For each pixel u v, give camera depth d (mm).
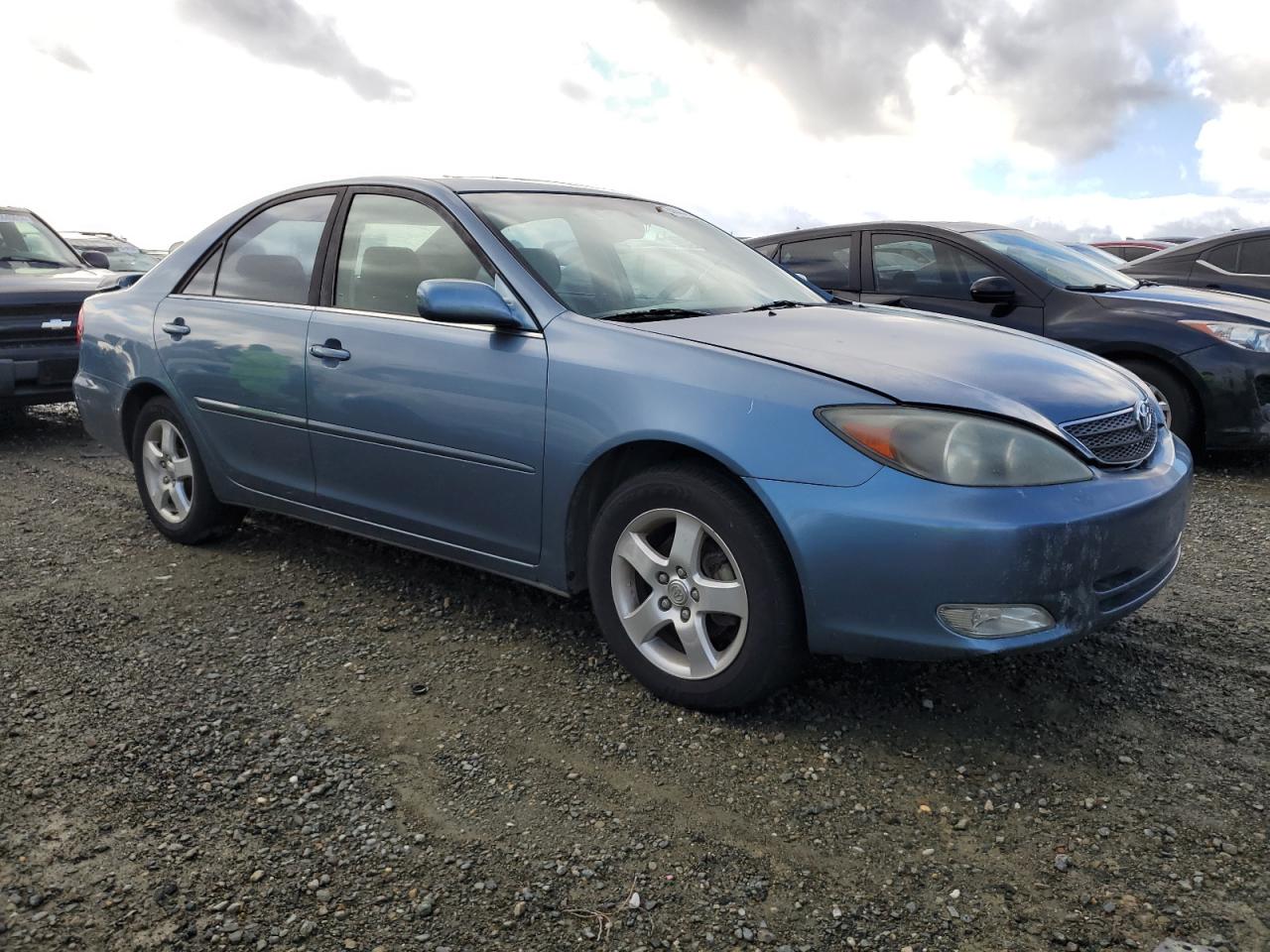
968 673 3123
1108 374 3111
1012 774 2572
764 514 2645
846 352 2863
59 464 6227
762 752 2684
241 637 3451
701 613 2801
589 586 3062
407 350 3375
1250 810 2398
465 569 4109
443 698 3000
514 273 3229
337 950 1958
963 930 2010
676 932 2010
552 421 2994
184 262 4422
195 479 4316
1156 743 2717
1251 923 2012
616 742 2740
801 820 2385
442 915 2059
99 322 4699
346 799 2467
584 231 3588
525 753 2689
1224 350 5668
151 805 2434
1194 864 2203
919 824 2367
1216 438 5781
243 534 4621
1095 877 2166
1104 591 2615
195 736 2762
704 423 2686
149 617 3629
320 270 3805
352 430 3564
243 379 3939
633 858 2244
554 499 3047
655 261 3602
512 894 2121
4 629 3506
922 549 2439
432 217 3529
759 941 1984
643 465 3039
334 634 3477
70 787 2504
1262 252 7809
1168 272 8234
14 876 2168
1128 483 2668
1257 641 3371
